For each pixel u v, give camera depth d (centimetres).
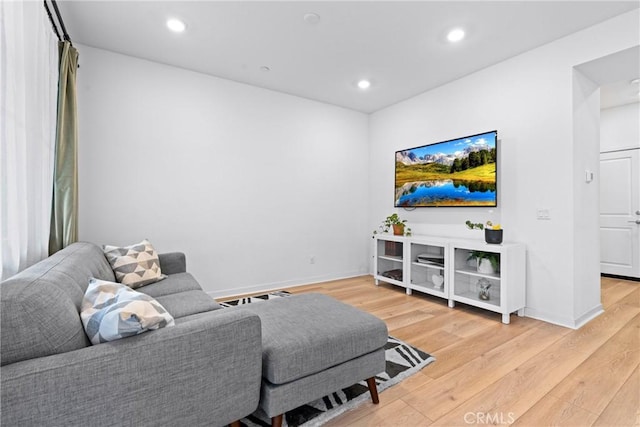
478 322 261
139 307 101
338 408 150
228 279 339
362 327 149
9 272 135
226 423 113
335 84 349
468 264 307
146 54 281
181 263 270
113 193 279
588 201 267
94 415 87
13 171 136
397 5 211
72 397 84
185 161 312
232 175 340
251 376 118
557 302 256
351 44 263
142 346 95
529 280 273
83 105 266
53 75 203
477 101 313
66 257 147
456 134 333
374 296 340
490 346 214
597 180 278
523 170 277
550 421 140
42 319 85
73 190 219
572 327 247
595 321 261
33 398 79
